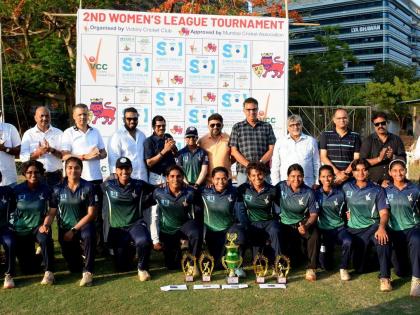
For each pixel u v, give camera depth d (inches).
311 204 203.9
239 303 169.0
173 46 295.9
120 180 205.6
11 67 582.2
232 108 302.0
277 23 302.5
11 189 201.2
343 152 229.9
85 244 189.9
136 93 294.2
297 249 213.2
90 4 551.2
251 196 209.6
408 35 3371.1
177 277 200.8
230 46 299.9
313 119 573.6
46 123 232.2
